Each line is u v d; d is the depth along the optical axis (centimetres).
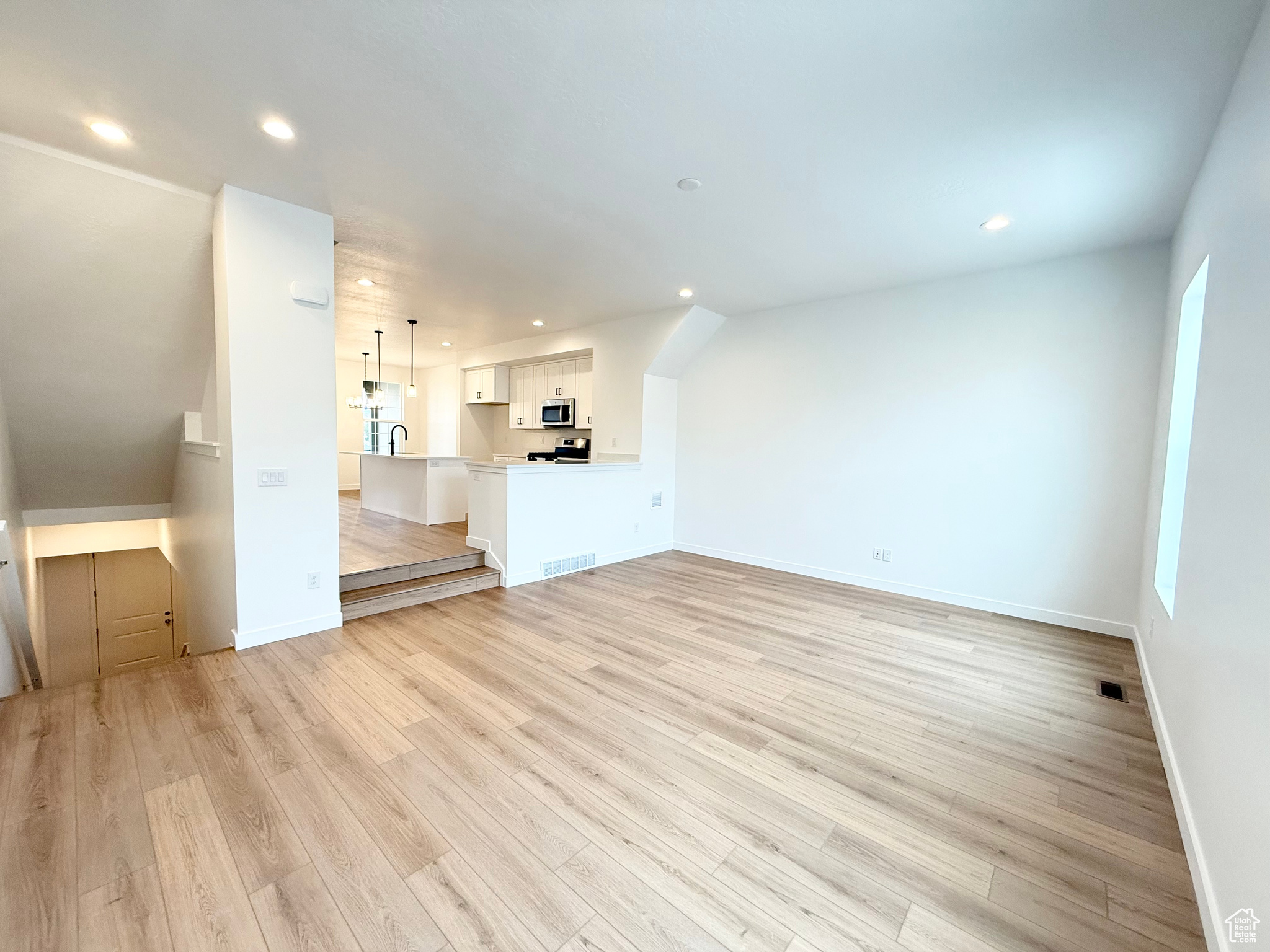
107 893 144
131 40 177
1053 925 142
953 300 413
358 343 717
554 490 483
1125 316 347
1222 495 166
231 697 252
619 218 313
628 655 313
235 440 293
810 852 166
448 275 420
